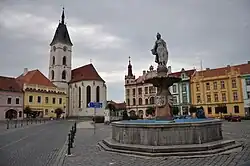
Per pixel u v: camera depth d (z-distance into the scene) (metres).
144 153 10.35
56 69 85.56
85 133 23.84
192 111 58.38
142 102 76.81
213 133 12.00
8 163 9.65
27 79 74.62
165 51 16.31
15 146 14.66
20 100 65.94
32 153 11.98
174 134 10.85
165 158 9.68
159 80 15.31
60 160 10.05
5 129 30.50
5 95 62.44
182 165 8.45
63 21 91.31
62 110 76.12
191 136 10.97
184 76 67.50
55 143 15.99
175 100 68.12
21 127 34.69
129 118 52.00
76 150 12.69
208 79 62.31
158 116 15.19
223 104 59.03
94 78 81.00
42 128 32.44
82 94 79.88
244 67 59.41
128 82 81.75
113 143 12.34
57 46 86.62
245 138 15.85
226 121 47.12
